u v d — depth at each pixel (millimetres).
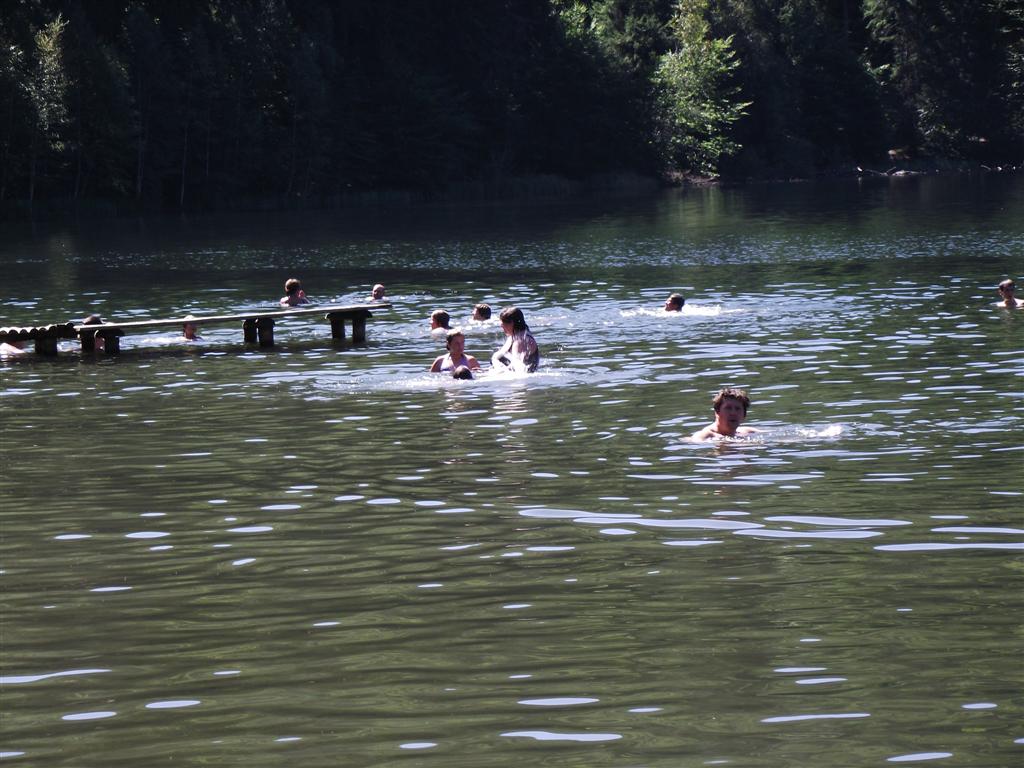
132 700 18547
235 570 25000
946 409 40250
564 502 29859
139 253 128500
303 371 52125
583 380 47688
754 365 50281
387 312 75875
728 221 165250
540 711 17859
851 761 16094
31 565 25609
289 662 19938
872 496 29672
